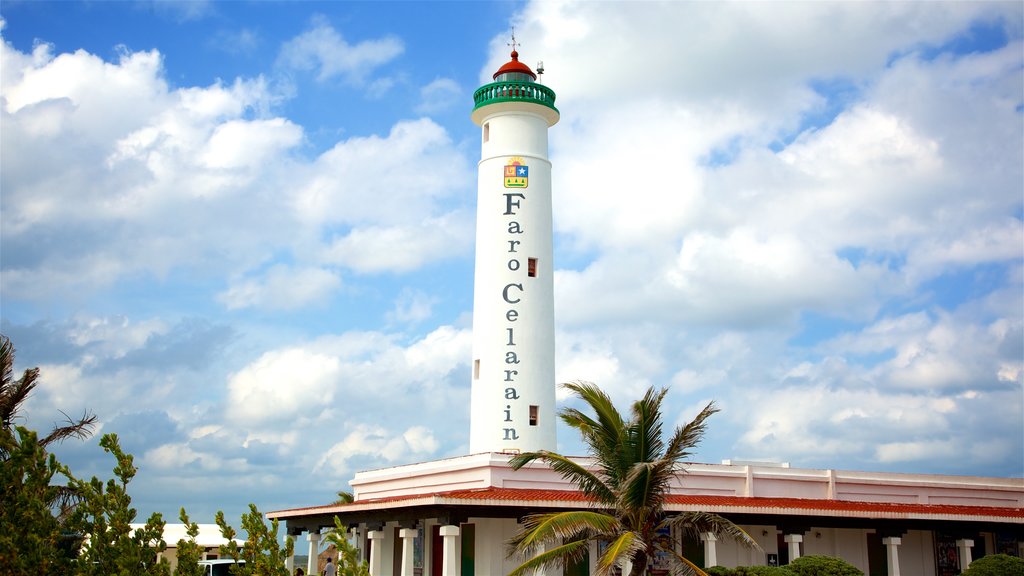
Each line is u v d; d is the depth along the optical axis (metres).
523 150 47.69
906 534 44.97
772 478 43.22
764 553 41.91
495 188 47.34
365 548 44.88
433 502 34.00
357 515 41.28
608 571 26.06
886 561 44.25
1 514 20.73
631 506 28.20
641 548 26.98
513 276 46.09
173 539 62.62
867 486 45.62
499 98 47.94
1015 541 46.81
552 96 49.12
